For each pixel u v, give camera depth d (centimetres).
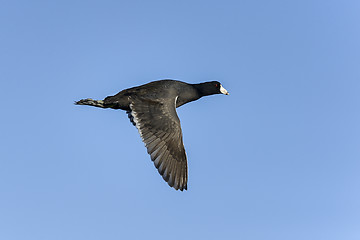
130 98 1325
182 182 1256
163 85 1401
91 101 1359
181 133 1281
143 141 1244
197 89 1511
